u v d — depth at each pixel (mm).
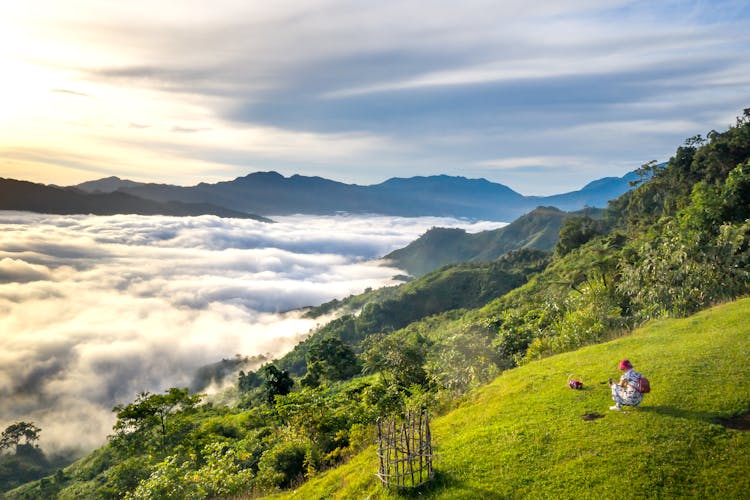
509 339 28734
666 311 26172
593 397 15133
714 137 98500
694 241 29406
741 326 19125
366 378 59844
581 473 10945
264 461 23328
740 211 40719
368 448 18062
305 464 22328
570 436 12719
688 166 103562
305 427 26719
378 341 38438
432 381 29438
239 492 20641
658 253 31203
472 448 13484
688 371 15242
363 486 13625
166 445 36938
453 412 18344
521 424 14258
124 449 36500
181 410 39406
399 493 12172
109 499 31500
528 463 11938
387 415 25469
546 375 18875
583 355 20906
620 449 11531
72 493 69812
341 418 27438
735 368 14758
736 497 9289
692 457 10750
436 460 13305
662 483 10078
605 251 93938
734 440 10992
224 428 47438
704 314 22938
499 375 24078
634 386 13383
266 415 47750
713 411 12477
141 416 37562
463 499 11016
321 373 84875
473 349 28156
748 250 27141
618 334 25266
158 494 20250
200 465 32688
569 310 31516
